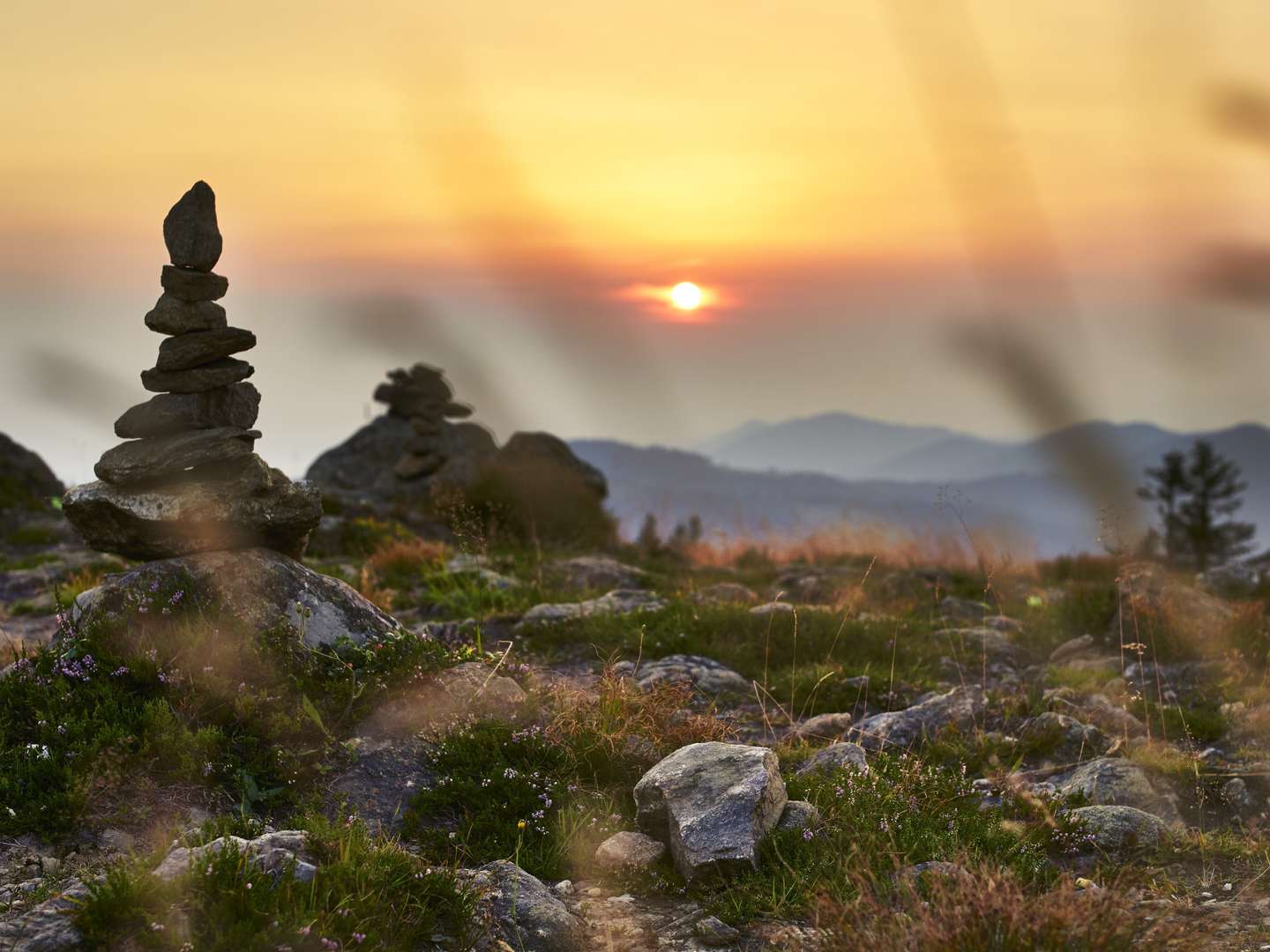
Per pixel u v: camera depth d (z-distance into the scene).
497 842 2.80
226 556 3.30
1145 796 2.99
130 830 2.72
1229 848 2.82
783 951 2.45
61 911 2.36
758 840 2.69
